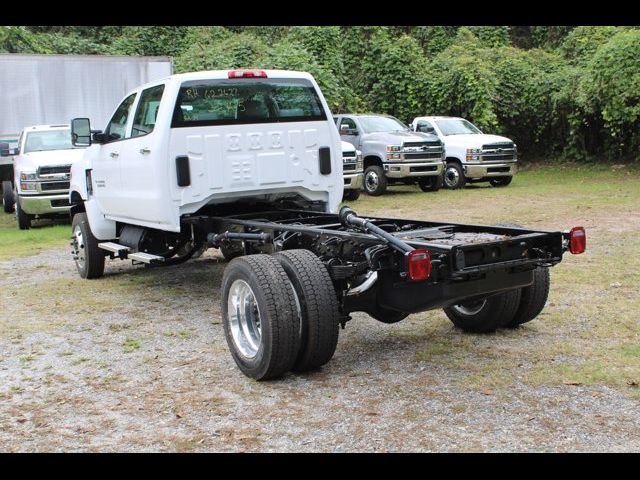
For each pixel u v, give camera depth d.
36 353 6.22
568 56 28.67
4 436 4.52
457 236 5.73
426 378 5.25
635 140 24.67
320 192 7.62
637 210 13.82
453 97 25.34
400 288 5.34
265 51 22.64
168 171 6.81
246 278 5.27
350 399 4.91
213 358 5.96
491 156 19.27
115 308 7.79
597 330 6.24
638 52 22.19
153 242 8.05
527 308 6.13
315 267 5.23
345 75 27.20
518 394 4.88
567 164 25.70
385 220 6.81
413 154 18.33
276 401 4.94
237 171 7.07
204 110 6.92
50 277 9.66
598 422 4.40
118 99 16.86
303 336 5.20
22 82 15.96
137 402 5.02
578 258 9.28
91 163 8.64
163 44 28.92
